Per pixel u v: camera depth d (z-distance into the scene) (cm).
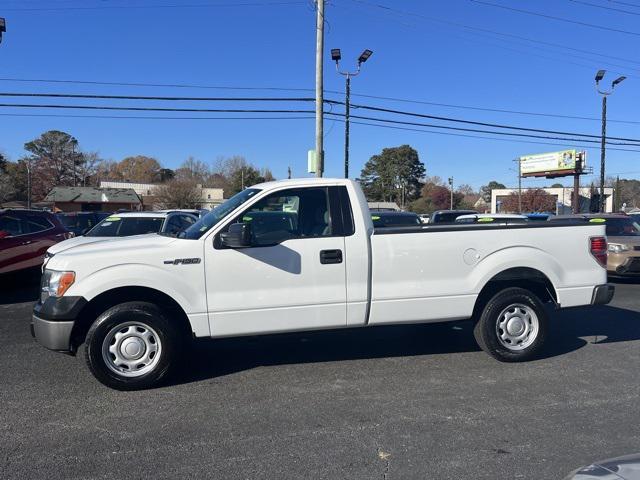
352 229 544
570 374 548
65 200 6944
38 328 502
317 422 429
